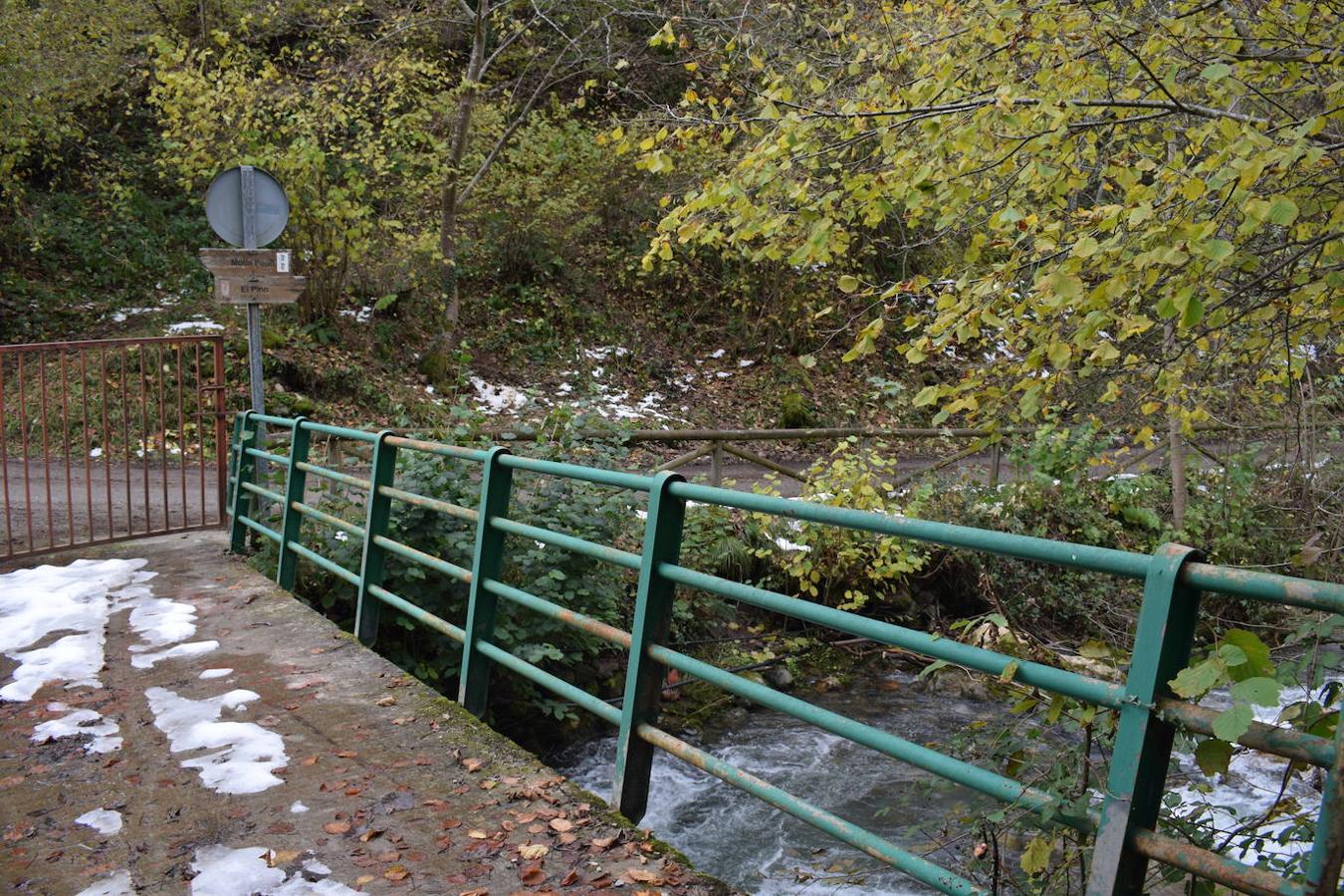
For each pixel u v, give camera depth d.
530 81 21.05
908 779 6.76
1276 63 4.65
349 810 3.64
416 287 17.30
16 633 5.70
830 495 8.05
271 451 8.39
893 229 14.43
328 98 16.42
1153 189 3.92
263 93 15.50
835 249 5.33
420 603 6.54
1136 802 2.15
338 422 14.21
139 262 17.75
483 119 18.08
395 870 3.22
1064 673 2.29
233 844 3.39
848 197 5.30
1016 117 4.24
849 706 8.12
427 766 4.04
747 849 5.88
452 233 17.31
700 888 3.14
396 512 6.54
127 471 7.79
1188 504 9.95
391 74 16.22
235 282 7.68
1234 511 9.25
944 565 9.74
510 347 18.25
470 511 4.85
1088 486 10.69
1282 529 8.65
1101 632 9.20
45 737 4.25
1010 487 10.38
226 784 3.85
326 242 15.73
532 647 6.36
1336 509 6.05
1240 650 2.01
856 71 5.37
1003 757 3.62
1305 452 5.87
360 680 5.04
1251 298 4.75
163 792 3.78
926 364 20.23
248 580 6.87
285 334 15.55
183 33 20.58
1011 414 5.32
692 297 20.84
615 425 7.44
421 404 15.43
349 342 16.31
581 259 20.69
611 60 17.36
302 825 3.53
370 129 16.02
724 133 5.82
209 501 10.00
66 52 16.70
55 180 18.55
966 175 4.77
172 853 3.32
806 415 17.86
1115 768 2.16
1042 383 4.57
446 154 16.95
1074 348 4.56
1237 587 1.98
